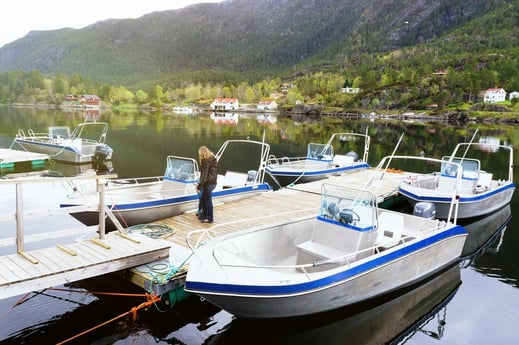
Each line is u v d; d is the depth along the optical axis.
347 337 5.89
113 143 28.67
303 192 13.10
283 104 151.00
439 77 124.75
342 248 6.66
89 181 15.28
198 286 5.43
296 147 29.70
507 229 11.41
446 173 12.75
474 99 115.62
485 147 31.75
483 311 6.77
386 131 49.72
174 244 7.72
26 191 13.59
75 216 9.06
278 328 6.02
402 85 131.75
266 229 7.14
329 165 17.12
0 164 18.55
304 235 7.72
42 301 6.49
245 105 160.12
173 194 10.36
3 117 56.50
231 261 6.04
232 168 20.53
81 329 5.82
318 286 5.60
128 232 7.97
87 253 6.33
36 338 5.59
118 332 5.79
